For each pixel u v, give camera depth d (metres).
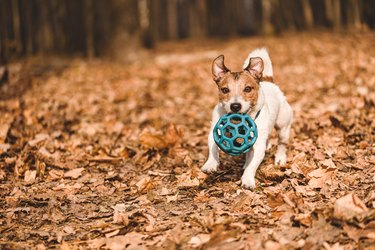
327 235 1.79
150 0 8.65
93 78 5.75
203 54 7.54
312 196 2.09
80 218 2.08
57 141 2.94
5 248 1.88
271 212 1.97
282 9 10.28
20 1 8.62
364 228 1.80
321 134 2.82
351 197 1.85
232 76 2.22
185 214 2.04
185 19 15.69
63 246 1.85
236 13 13.02
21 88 4.79
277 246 1.75
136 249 1.82
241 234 1.84
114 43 7.09
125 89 4.85
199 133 3.02
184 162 2.56
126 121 3.49
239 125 2.17
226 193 2.18
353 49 5.96
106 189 2.33
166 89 4.79
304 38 8.23
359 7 8.52
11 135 2.98
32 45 8.88
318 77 4.60
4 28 7.53
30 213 2.14
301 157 2.44
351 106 3.26
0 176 2.46
